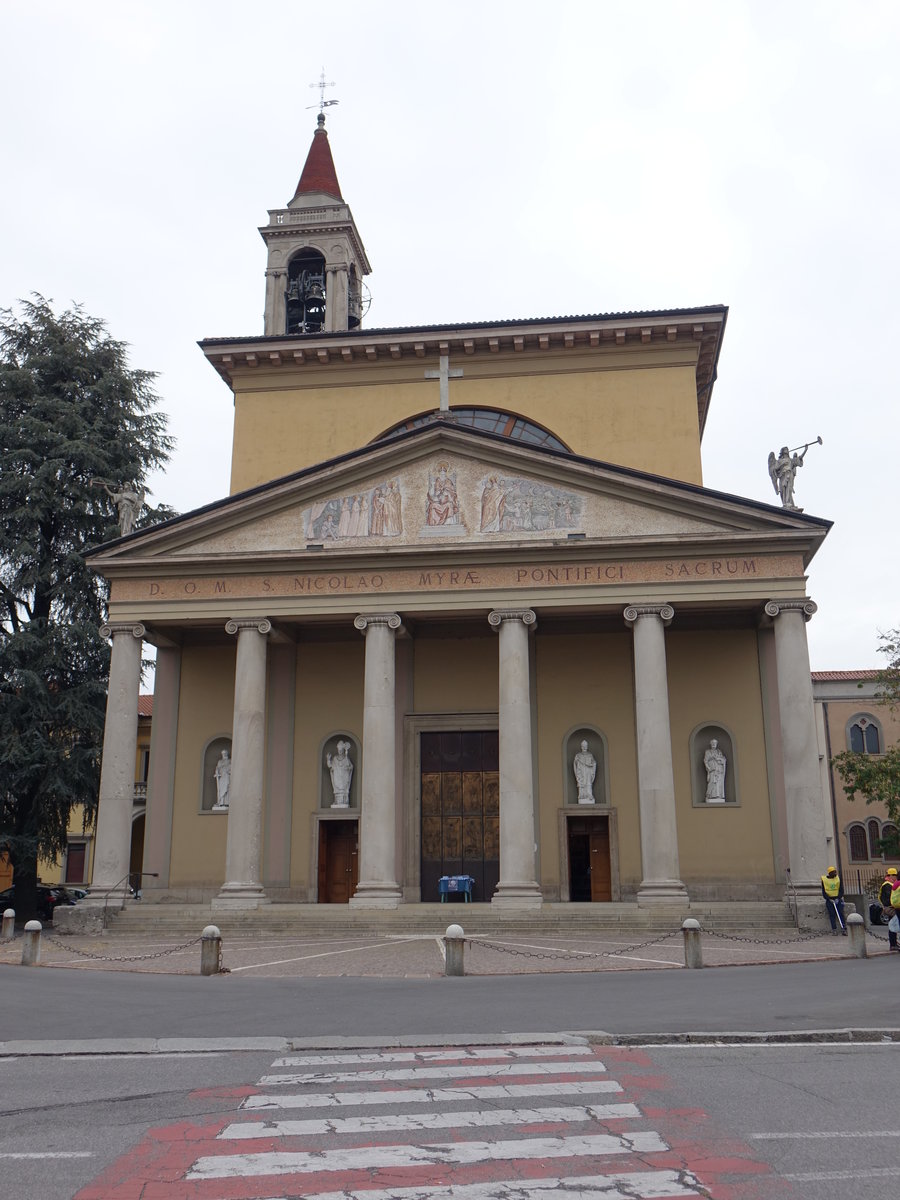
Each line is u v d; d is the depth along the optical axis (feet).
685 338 121.08
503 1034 38.55
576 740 108.17
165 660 112.78
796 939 80.18
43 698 120.16
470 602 98.12
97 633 124.47
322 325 139.85
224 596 100.99
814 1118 26.25
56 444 129.39
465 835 107.76
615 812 105.19
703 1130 25.32
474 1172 22.43
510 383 122.62
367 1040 37.60
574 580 97.45
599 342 121.90
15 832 121.60
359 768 108.88
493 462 100.83
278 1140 25.05
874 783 115.24
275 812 108.27
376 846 93.25
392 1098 29.12
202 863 107.96
